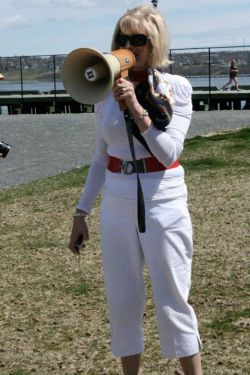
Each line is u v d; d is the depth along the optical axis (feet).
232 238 32.30
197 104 134.51
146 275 26.53
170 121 14.06
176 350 14.70
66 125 102.63
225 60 136.98
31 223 37.35
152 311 23.30
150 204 14.42
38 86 157.69
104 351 20.66
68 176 51.44
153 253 14.48
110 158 14.89
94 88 13.61
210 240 32.12
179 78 14.62
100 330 22.30
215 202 39.65
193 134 82.53
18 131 96.27
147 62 14.24
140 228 14.48
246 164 51.44
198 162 52.80
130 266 14.87
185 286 14.74
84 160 64.64
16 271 29.07
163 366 19.35
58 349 21.03
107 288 15.10
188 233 14.74
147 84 14.08
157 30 14.08
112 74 13.15
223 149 58.39
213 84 145.18
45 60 142.82
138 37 13.96
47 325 22.95
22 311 24.32
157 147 13.93
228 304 23.81
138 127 13.97
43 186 47.73
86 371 19.43
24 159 66.74
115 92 13.58
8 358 20.57
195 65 137.39
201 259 29.22
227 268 27.86
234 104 134.31
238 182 44.93
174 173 14.57
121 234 14.74
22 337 22.02
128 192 14.48
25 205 41.78
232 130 72.43
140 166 14.46
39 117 122.01
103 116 14.67
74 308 24.43
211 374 18.75
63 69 13.70
